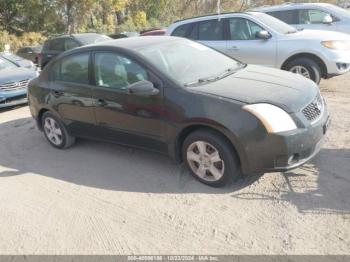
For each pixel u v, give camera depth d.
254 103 3.86
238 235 3.43
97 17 35.53
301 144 3.80
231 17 8.30
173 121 4.25
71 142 5.89
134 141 4.84
